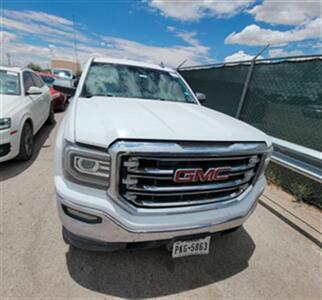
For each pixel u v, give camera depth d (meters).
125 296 1.79
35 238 2.24
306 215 3.18
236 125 2.20
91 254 2.12
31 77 5.39
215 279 2.05
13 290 1.73
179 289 1.91
